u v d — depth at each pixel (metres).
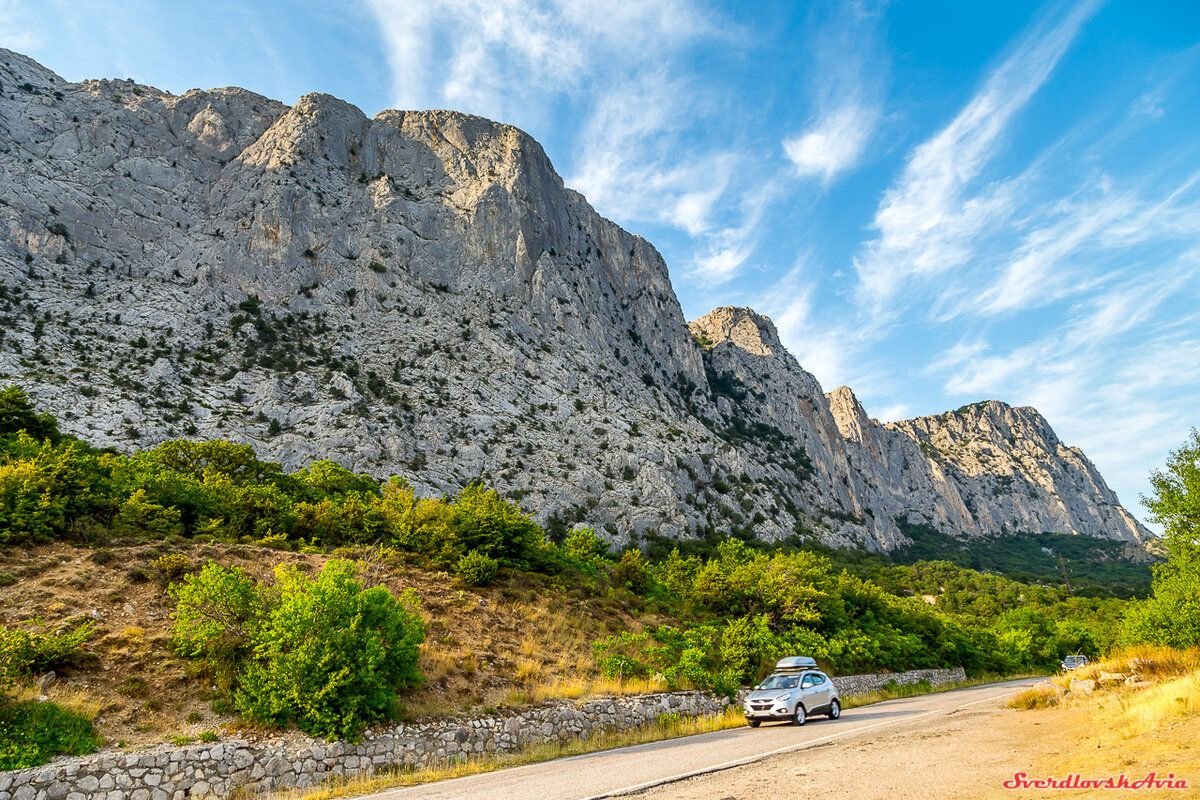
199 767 12.46
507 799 10.55
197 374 85.06
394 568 26.53
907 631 40.56
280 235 111.88
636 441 107.19
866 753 13.09
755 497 120.44
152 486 26.77
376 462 77.38
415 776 13.70
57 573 19.09
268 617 16.09
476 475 86.19
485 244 131.25
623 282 178.38
